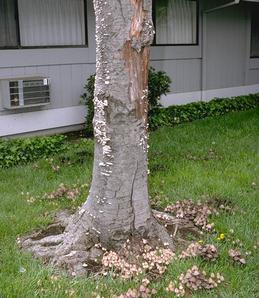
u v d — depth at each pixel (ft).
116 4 10.00
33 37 24.04
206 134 24.71
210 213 13.52
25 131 24.04
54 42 25.02
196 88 34.32
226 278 10.20
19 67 23.29
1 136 23.03
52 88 24.91
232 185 16.15
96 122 10.89
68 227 12.06
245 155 20.21
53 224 13.14
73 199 14.90
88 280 10.14
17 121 23.59
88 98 25.30
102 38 10.28
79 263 10.87
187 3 32.53
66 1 25.22
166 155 20.34
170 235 12.20
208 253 10.94
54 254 11.26
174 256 10.88
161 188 15.97
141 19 10.14
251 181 16.72
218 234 12.37
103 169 10.97
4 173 18.06
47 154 20.75
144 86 10.71
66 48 25.21
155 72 28.63
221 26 35.40
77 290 9.74
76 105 26.23
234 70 37.60
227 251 11.27
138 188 11.19
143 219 11.39
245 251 11.46
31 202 14.76
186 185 16.16
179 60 32.48
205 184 16.21
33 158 20.22
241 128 26.30
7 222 13.05
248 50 38.63
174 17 31.86
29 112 24.06
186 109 30.22
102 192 11.10
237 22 36.94
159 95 27.17
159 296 9.57
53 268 10.61
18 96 22.59
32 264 10.75
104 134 10.75
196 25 33.40
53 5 24.68
